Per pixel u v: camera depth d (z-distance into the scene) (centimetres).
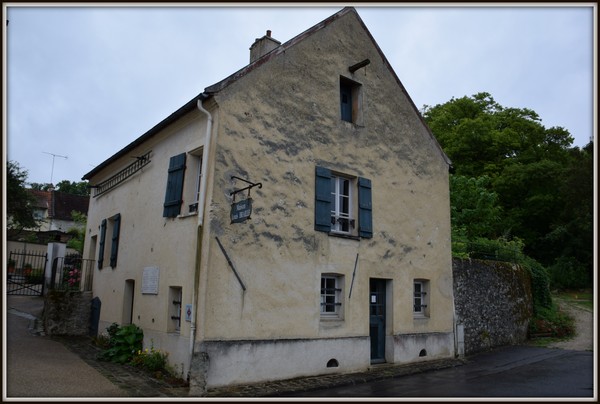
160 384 813
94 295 1370
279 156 957
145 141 1156
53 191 4272
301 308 943
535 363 1130
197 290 830
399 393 821
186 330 850
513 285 1556
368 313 1063
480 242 1792
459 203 2225
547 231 2698
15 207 2480
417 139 1284
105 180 1457
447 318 1252
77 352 1067
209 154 880
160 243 1006
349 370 998
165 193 1020
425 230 1248
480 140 2834
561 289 2375
